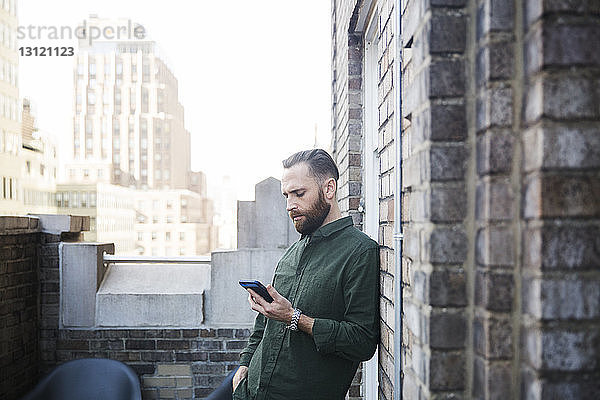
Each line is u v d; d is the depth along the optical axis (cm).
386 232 174
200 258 312
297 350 167
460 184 90
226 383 263
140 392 263
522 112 80
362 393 273
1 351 255
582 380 72
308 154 183
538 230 74
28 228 280
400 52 144
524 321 78
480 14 86
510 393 81
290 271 183
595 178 73
